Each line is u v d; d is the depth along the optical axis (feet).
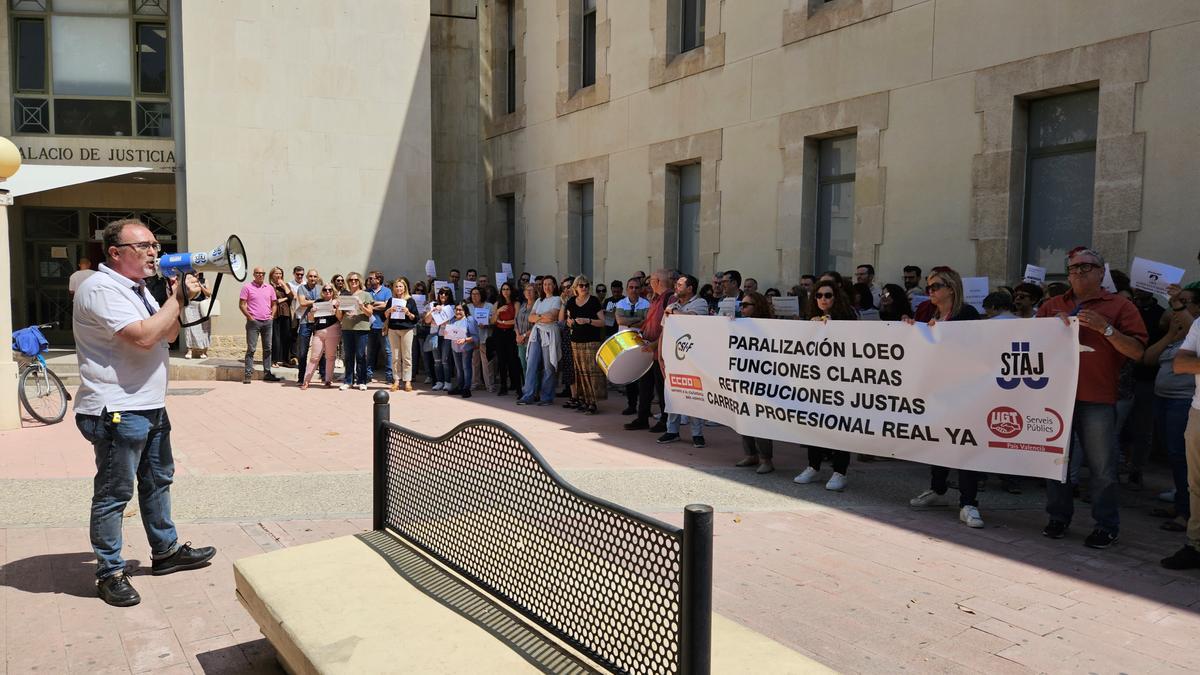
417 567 11.32
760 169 39.47
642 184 47.24
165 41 55.47
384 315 44.14
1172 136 24.77
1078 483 22.89
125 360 13.80
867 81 34.14
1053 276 28.96
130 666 11.60
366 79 55.16
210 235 52.49
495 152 62.75
